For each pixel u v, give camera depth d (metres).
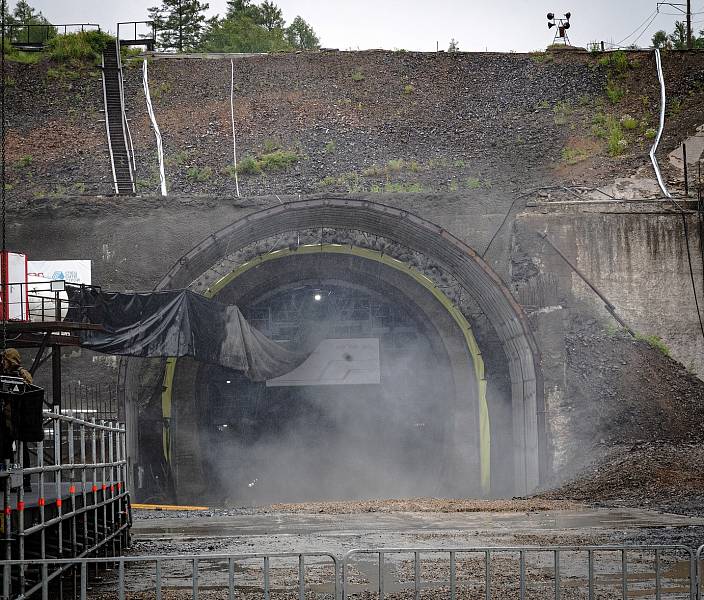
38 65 168.12
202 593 33.16
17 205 107.12
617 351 101.19
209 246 94.62
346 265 108.38
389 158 140.12
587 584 34.09
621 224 107.00
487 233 108.12
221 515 72.44
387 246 107.00
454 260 99.38
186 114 154.50
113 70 167.62
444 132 148.00
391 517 65.62
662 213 107.06
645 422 93.06
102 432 40.72
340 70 168.38
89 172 133.88
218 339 82.88
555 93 157.25
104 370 100.25
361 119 152.50
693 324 105.81
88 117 152.12
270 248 106.00
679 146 134.12
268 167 137.50
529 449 95.38
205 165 138.38
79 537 36.44
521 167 134.12
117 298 76.94
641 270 106.62
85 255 105.44
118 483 45.25
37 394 27.61
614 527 54.12
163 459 99.31
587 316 105.06
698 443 89.62
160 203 106.88
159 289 93.75
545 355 95.75
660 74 157.62
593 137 141.75
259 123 151.75
